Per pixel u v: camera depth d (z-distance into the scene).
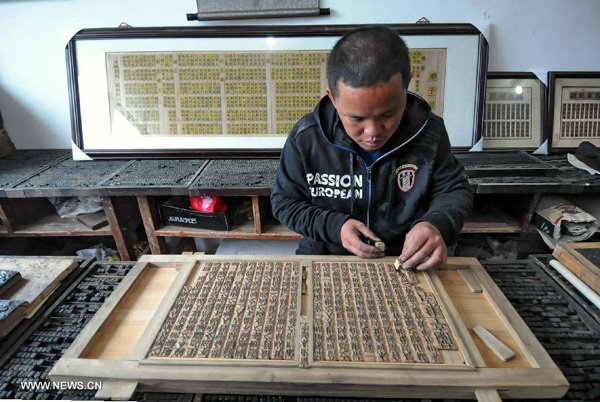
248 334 0.60
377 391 0.53
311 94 1.62
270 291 0.70
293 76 1.60
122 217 1.53
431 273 0.76
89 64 1.61
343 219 0.86
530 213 1.44
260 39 1.57
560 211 1.38
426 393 0.53
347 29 1.56
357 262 0.79
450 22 1.57
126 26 1.61
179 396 0.55
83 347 0.59
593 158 1.45
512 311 0.67
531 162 1.48
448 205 0.83
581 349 0.61
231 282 0.73
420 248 0.73
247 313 0.65
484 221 1.51
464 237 1.68
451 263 0.80
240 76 1.61
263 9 1.55
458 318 0.64
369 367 0.54
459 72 1.57
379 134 0.68
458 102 1.59
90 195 1.38
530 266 0.83
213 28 1.57
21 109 1.75
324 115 0.91
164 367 0.55
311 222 0.90
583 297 0.73
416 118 0.88
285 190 0.99
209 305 0.67
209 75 1.61
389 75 0.61
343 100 0.64
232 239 1.78
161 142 1.67
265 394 0.55
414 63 1.56
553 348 0.61
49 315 0.69
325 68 1.58
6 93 1.72
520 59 1.62
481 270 0.78
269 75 1.60
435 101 1.60
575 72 1.60
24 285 0.74
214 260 0.80
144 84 1.62
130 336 0.63
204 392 0.55
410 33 1.54
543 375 0.53
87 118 1.65
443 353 0.57
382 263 0.79
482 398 0.51
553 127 1.63
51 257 0.84
